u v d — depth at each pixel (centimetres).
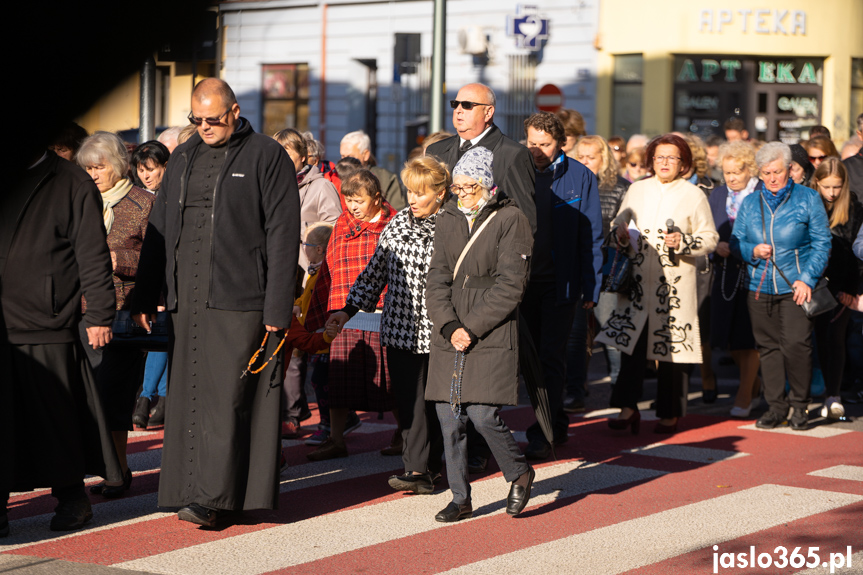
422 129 2339
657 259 846
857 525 598
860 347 1062
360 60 2489
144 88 1134
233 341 569
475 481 699
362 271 689
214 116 564
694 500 655
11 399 545
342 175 984
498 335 584
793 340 880
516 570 513
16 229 549
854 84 2308
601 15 2248
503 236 585
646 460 773
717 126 2250
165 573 501
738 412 961
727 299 945
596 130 2270
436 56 1464
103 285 570
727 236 997
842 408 935
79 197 565
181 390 576
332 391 750
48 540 552
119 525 584
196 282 574
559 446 820
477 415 589
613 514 621
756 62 2253
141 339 625
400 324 651
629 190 871
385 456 778
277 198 576
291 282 576
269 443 576
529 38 2292
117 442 644
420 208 647
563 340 784
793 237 867
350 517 608
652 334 848
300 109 2562
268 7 2556
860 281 914
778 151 869
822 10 2250
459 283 593
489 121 712
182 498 575
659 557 537
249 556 530
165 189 595
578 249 790
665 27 2208
